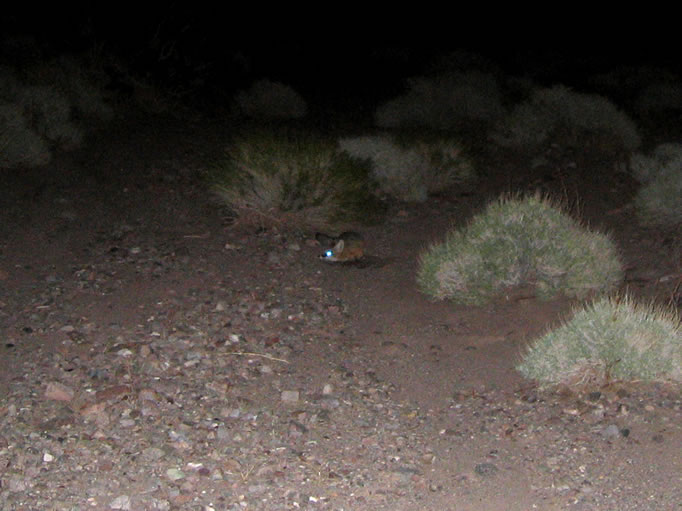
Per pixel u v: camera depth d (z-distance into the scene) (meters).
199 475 5.05
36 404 5.91
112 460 5.20
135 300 7.77
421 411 6.04
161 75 15.92
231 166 10.30
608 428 5.61
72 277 8.27
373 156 11.32
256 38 22.73
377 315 7.71
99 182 11.12
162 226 9.84
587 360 6.16
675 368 6.13
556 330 6.61
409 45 25.53
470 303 7.74
